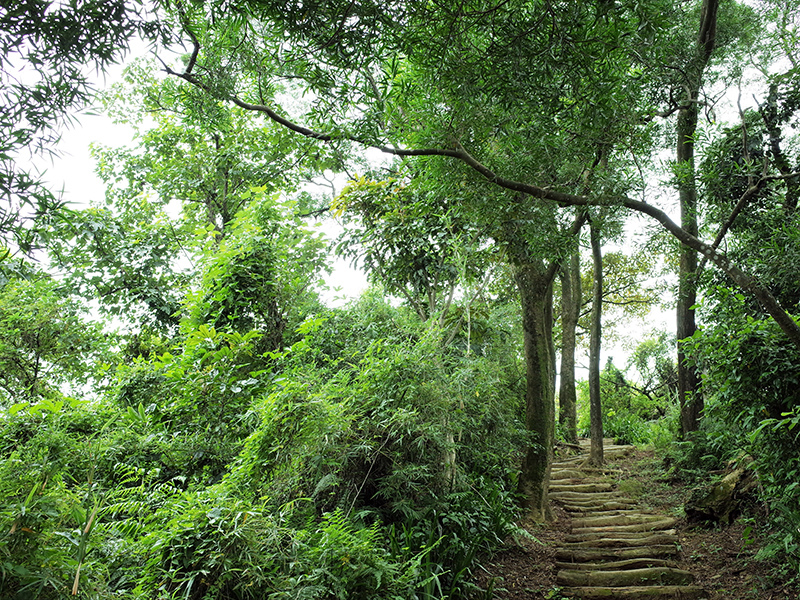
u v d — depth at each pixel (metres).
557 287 17.12
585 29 3.31
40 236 2.09
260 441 4.01
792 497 4.39
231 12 2.91
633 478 9.02
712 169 5.14
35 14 2.20
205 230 7.26
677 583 5.09
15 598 1.87
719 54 6.94
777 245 5.02
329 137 4.50
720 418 5.22
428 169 5.08
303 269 7.60
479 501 5.98
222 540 2.98
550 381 7.87
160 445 4.62
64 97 2.27
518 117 4.34
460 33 3.34
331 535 3.42
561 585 5.25
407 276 7.06
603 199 4.36
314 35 2.97
